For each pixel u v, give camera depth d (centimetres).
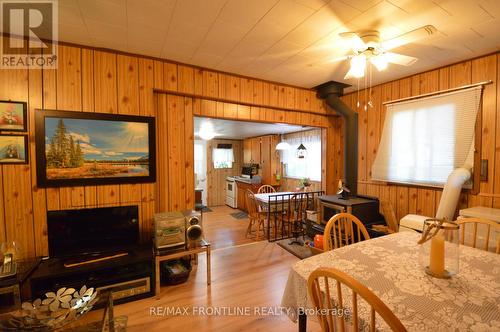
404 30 204
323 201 353
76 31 213
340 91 352
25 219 222
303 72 308
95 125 244
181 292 242
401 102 323
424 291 109
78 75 238
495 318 91
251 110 342
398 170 327
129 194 262
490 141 247
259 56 263
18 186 220
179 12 184
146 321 200
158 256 235
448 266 123
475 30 204
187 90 287
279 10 180
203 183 753
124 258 229
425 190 302
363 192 375
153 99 274
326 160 414
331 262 140
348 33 184
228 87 312
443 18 187
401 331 72
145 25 204
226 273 282
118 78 254
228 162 788
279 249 359
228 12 184
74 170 237
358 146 380
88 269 210
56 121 229
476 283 115
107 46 242
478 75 255
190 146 301
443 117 281
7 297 184
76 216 231
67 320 138
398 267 133
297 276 131
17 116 217
